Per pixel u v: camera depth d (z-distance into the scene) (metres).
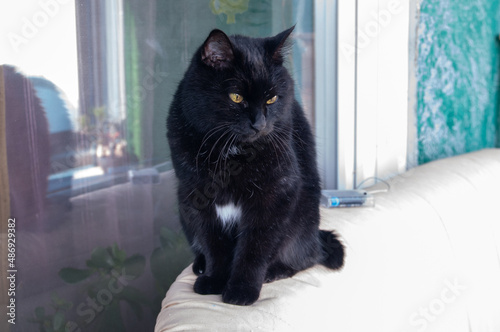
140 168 0.98
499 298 0.98
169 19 0.96
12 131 0.84
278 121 0.75
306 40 1.08
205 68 0.72
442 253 0.89
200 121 0.72
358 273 0.77
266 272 0.73
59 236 0.91
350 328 0.71
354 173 1.11
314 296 0.71
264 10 1.03
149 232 1.01
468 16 1.29
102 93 0.92
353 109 1.09
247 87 0.71
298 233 0.77
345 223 0.85
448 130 1.32
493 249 1.00
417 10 1.14
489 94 1.47
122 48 0.92
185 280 0.76
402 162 1.17
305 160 0.81
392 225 0.87
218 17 0.99
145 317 1.02
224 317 0.63
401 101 1.13
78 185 0.92
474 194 1.03
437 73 1.24
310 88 1.10
